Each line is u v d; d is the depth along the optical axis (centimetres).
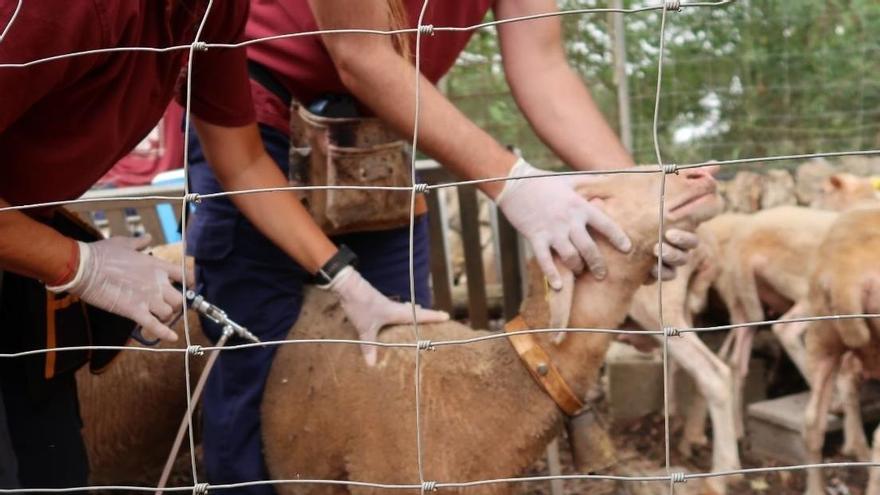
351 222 220
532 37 220
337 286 198
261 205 196
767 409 333
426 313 202
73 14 136
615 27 512
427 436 190
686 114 551
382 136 213
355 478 196
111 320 184
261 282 215
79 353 180
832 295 297
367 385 197
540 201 185
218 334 220
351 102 211
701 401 328
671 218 183
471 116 586
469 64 584
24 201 160
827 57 536
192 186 222
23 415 174
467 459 189
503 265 329
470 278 348
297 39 212
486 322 351
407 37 194
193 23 161
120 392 254
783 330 344
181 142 489
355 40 183
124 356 252
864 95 530
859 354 301
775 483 314
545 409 192
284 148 224
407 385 194
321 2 180
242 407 216
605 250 186
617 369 360
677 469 319
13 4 134
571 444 196
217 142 192
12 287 170
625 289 188
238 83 184
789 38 539
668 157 546
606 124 216
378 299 199
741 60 544
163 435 263
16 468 157
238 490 220
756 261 359
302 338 213
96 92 151
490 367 193
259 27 217
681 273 324
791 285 352
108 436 257
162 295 167
